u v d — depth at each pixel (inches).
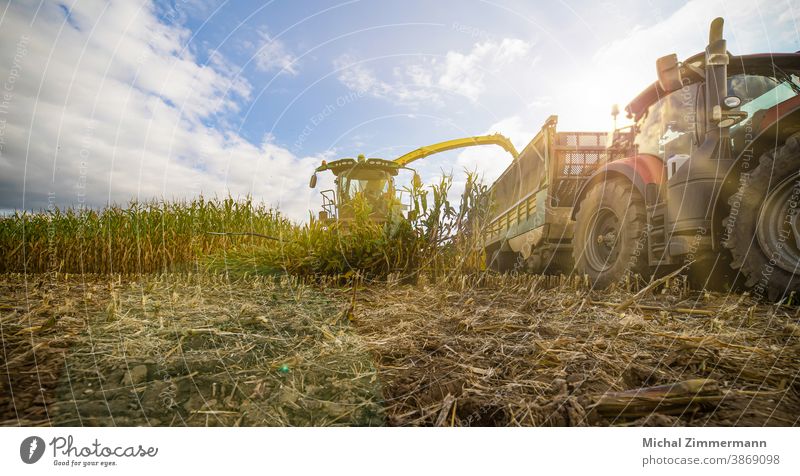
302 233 184.5
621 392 56.3
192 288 135.6
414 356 72.0
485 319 99.3
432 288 149.9
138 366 60.2
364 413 53.8
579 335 84.4
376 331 87.9
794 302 113.1
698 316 103.0
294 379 60.4
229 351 68.3
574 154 215.5
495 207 184.1
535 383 60.8
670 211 138.3
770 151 120.0
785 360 69.5
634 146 182.7
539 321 94.6
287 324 87.4
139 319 86.4
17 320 86.2
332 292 141.3
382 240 172.1
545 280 183.9
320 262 169.9
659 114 162.6
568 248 217.6
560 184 217.6
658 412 54.1
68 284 161.5
